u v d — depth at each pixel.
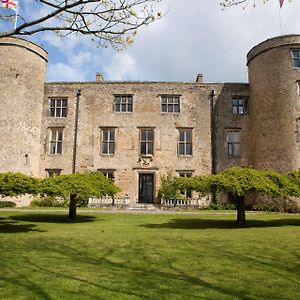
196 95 27.58
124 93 27.61
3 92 24.88
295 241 9.50
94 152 26.91
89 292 4.76
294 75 24.03
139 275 5.73
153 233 11.48
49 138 27.30
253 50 26.23
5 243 9.18
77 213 19.39
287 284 5.23
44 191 12.28
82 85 27.88
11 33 5.76
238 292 4.82
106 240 9.80
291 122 23.55
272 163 23.78
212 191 13.05
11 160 24.30
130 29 6.33
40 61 27.41
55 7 5.70
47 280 5.38
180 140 27.11
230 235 10.84
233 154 26.92
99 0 5.55
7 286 5.04
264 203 23.62
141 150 26.95
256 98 25.70
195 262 6.77
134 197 26.16
